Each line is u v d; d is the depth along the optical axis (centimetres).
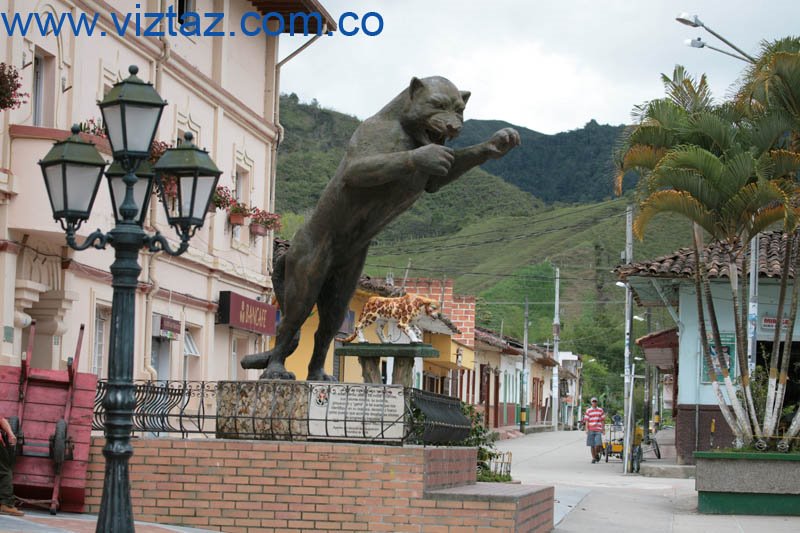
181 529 1058
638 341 3222
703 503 1762
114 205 861
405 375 1235
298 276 1104
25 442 1099
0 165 1519
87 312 1802
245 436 1109
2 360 1531
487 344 4703
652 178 1867
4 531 924
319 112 11212
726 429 2750
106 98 843
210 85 2267
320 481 1069
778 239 2898
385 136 1033
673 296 2961
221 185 2352
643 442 3738
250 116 2502
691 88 2050
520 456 3609
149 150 841
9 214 1535
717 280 2764
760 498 1748
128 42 1916
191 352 2255
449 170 1008
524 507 1108
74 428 1111
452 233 10856
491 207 11562
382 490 1061
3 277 1534
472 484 1284
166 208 884
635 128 1966
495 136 1016
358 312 3022
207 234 2306
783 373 1905
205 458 1091
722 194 1841
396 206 1059
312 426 1095
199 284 2269
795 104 1892
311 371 1174
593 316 9544
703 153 1805
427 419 1129
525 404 5678
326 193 1071
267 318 2598
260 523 1073
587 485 2350
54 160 834
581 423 7650
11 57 1542
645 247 10075
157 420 1162
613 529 1487
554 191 18925
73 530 975
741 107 1961
